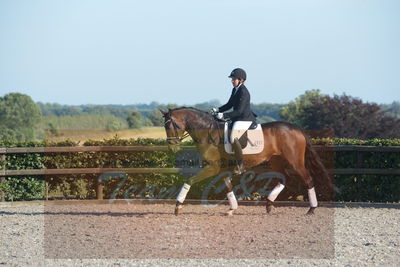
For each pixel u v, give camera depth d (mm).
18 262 6895
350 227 9312
